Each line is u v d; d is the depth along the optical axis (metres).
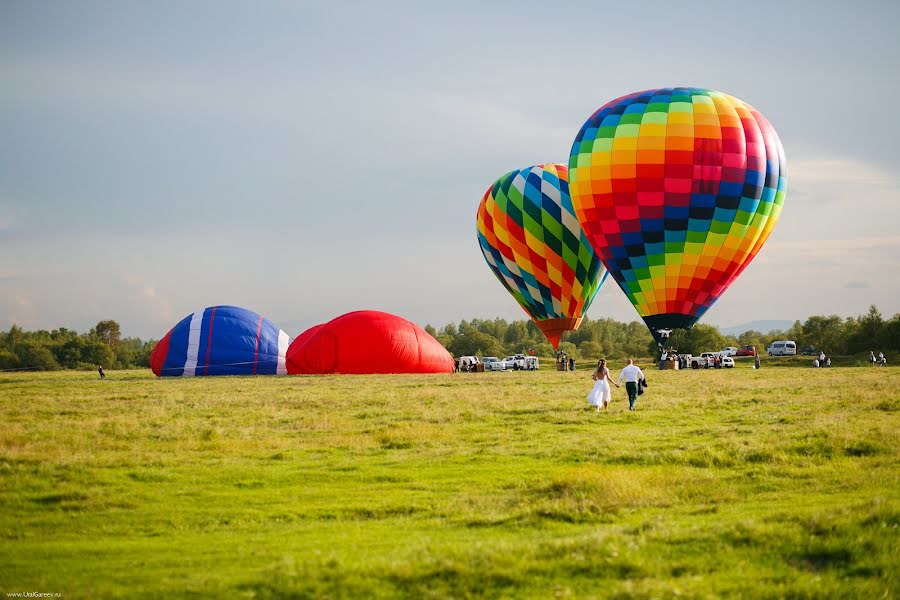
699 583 9.10
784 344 103.38
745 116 47.06
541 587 9.13
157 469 17.44
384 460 18.48
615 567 9.59
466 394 34.91
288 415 27.22
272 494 15.38
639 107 46.97
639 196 45.78
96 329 175.50
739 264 47.28
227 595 9.07
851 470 15.82
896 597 8.82
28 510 14.35
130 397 35.31
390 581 9.30
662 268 46.81
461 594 8.96
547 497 14.29
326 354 56.50
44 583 10.01
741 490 14.56
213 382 46.94
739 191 45.69
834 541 10.13
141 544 12.09
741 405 28.08
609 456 18.16
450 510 13.69
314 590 9.11
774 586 9.02
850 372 52.19
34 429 23.34
